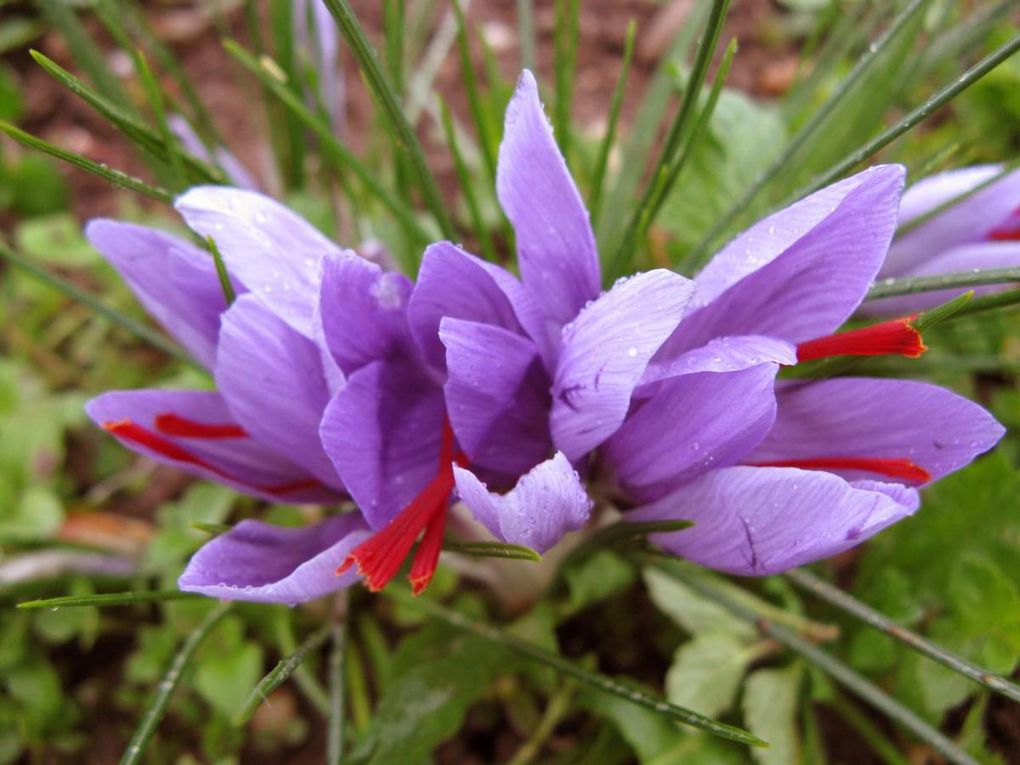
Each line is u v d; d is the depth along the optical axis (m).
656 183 0.16
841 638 0.20
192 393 0.14
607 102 0.31
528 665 0.19
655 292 0.11
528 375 0.13
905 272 0.17
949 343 0.21
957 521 0.19
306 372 0.13
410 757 0.17
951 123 0.28
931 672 0.18
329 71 0.23
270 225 0.13
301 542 0.14
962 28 0.23
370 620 0.21
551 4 0.34
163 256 0.14
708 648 0.19
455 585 0.21
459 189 0.29
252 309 0.12
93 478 0.25
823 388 0.13
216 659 0.20
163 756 0.21
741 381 0.11
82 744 0.21
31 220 0.29
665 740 0.18
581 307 0.13
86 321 0.27
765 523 0.12
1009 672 0.17
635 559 0.17
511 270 0.20
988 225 0.17
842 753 0.20
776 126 0.21
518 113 0.12
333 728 0.16
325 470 0.14
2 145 0.28
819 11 0.32
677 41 0.23
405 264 0.22
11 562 0.21
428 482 0.13
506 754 0.21
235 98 0.32
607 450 0.13
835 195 0.11
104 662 0.22
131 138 0.16
